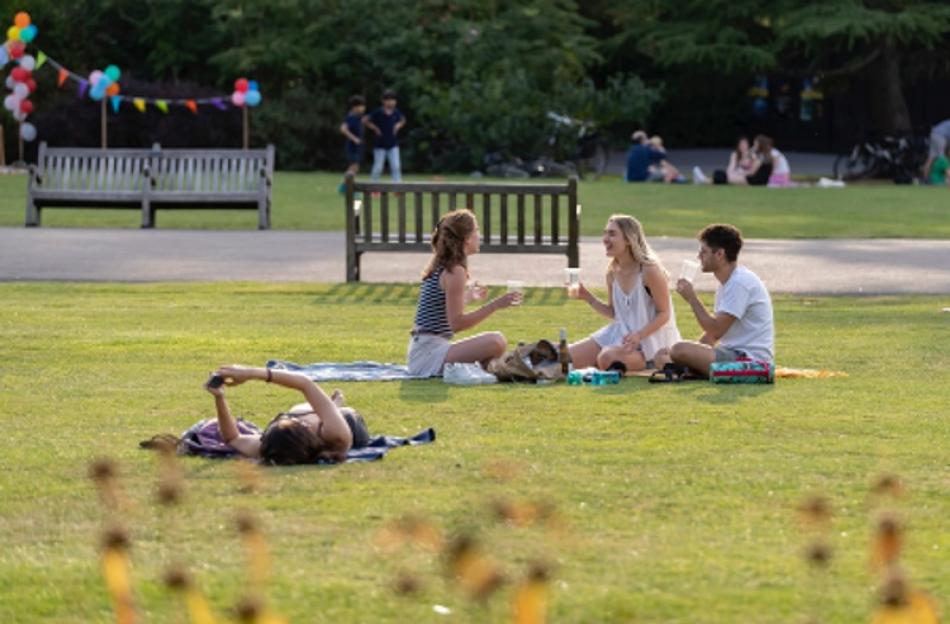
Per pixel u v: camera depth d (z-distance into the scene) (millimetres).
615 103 101750
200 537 15367
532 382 25281
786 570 14188
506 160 98125
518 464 18594
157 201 59344
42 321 33375
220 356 28375
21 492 17328
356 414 19578
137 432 20875
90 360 27766
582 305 36906
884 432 20656
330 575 14070
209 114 98875
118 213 65688
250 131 100375
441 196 71000
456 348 25734
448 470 18297
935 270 43875
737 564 14383
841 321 33969
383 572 14125
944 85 120188
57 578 14039
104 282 41031
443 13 109438
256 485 17375
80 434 20719
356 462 18797
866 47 110875
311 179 87625
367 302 37375
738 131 128250
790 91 126125
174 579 11195
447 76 107500
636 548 14914
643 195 75250
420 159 101438
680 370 25578
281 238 53656
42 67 102188
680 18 111188
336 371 26219
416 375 25828
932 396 23734
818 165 110625
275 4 104938
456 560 10750
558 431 20812
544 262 46219
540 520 15648
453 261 25891
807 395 23828
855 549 14859
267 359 28156
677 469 18328
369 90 105438
